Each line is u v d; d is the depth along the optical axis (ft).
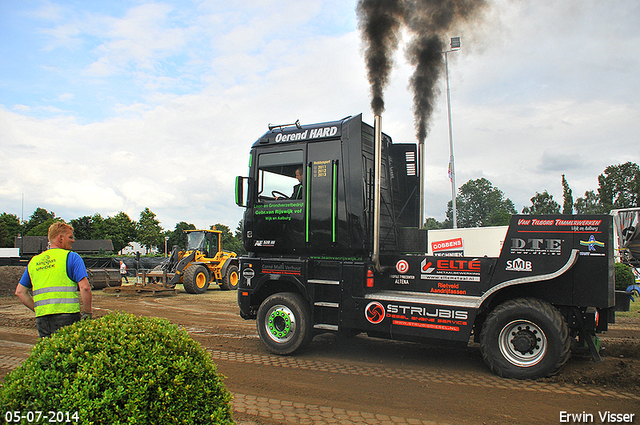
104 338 8.68
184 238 63.36
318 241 21.20
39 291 13.00
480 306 17.66
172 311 38.52
